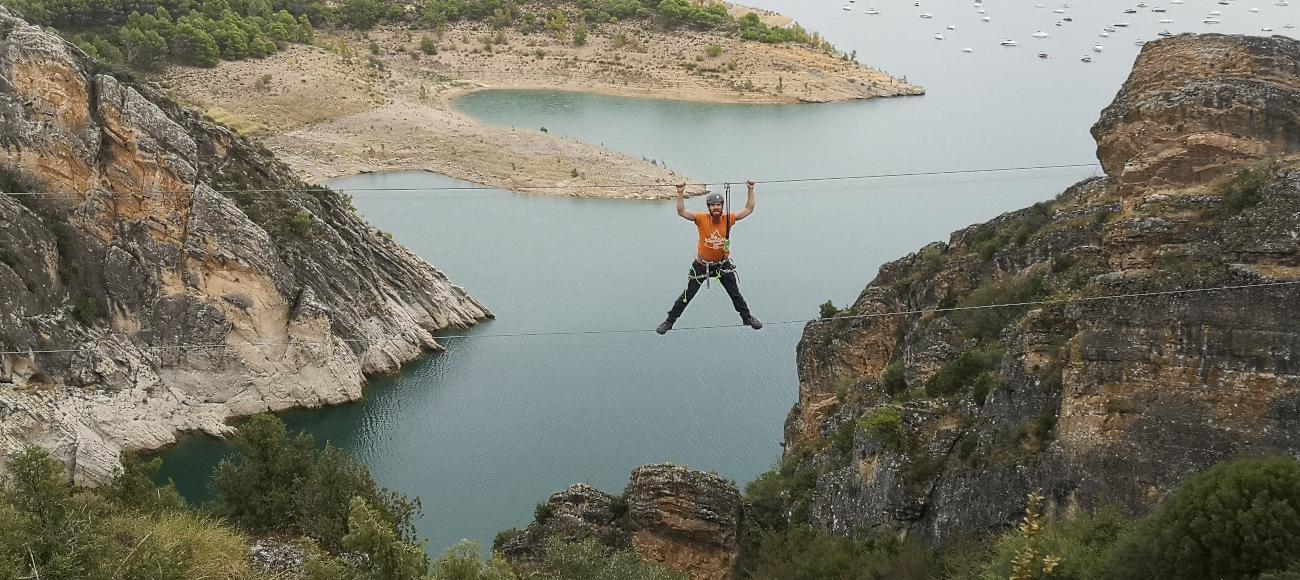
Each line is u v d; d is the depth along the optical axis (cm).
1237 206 3669
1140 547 2792
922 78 16988
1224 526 2642
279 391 7325
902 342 5741
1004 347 4522
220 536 3238
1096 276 3972
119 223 7138
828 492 4616
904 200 11269
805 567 4141
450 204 11575
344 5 19025
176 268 7169
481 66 17538
